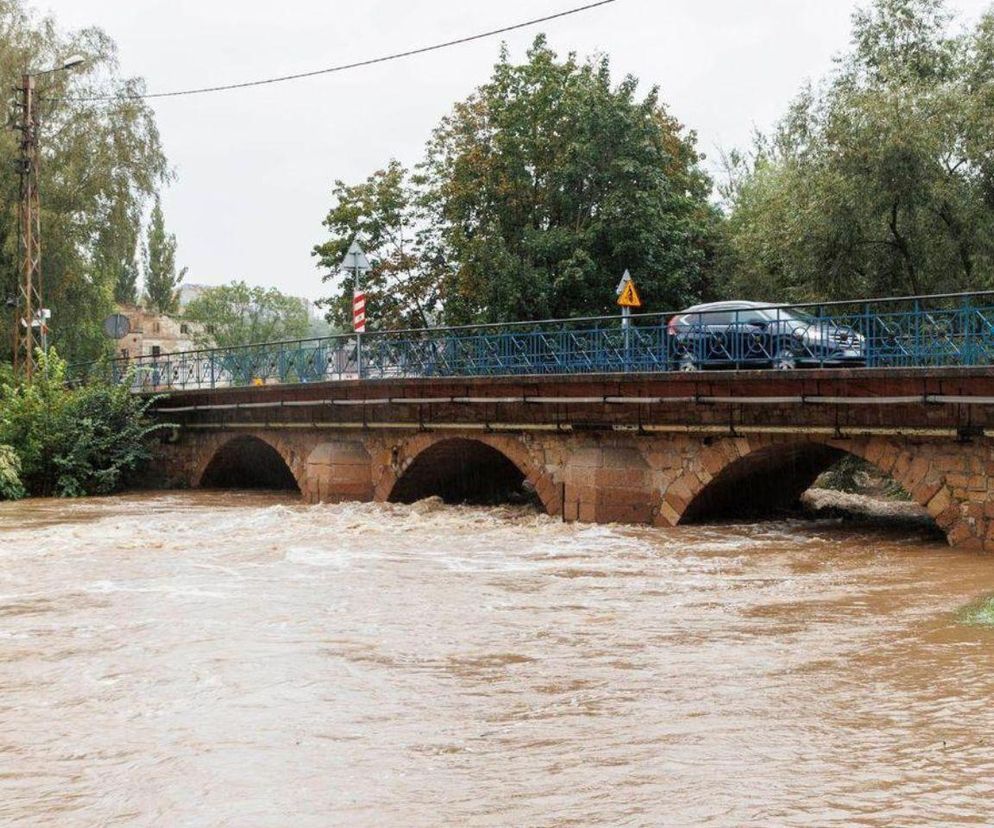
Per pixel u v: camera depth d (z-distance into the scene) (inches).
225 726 350.6
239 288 3747.5
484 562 692.7
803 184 1311.5
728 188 2234.3
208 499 1255.5
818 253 1243.8
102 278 1895.9
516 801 278.4
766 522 864.3
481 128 1646.2
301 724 351.3
